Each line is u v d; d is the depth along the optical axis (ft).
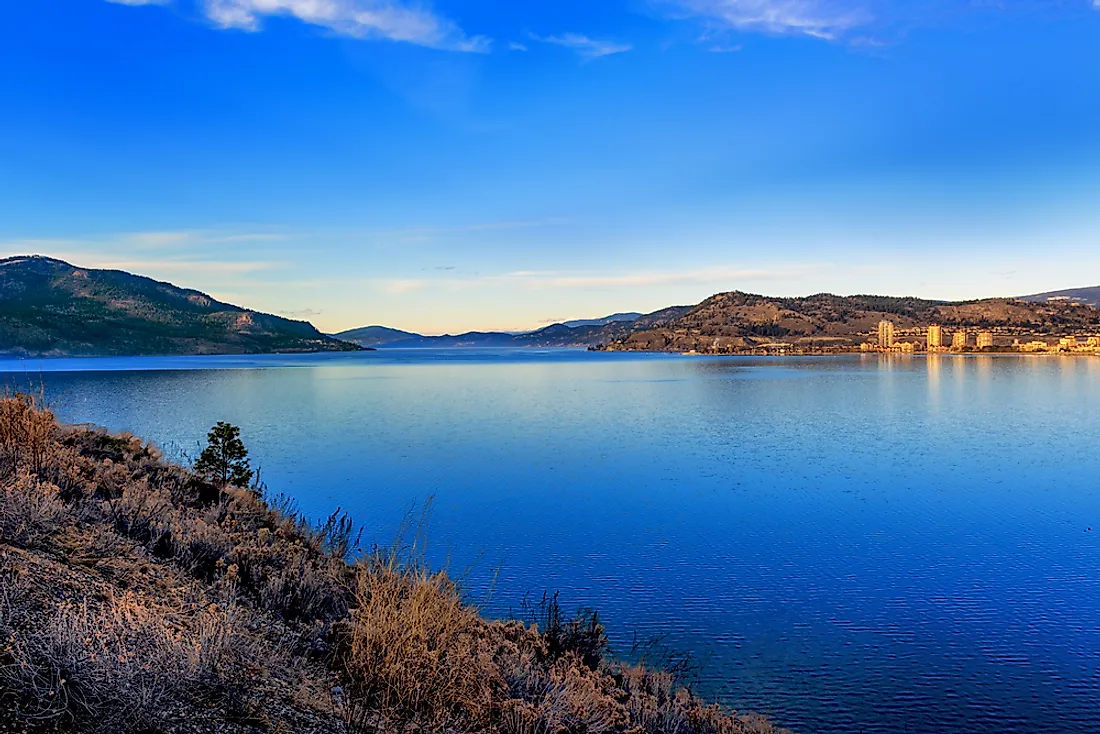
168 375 442.91
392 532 70.79
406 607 18.26
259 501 35.24
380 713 14.07
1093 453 136.05
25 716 10.11
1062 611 51.80
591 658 29.45
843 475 110.63
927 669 42.42
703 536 72.59
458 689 15.92
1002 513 85.20
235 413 198.29
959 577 59.88
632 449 136.56
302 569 22.33
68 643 11.64
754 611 51.37
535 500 89.30
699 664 42.24
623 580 57.77
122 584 16.14
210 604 16.76
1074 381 386.11
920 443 150.30
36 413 29.55
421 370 556.10
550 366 651.25
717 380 410.31
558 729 16.65
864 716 36.73
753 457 128.57
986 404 249.55
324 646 17.04
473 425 175.52
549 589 55.42
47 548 16.84
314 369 570.05
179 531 21.56
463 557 63.26
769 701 37.91
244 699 12.80
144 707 11.19
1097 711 37.91
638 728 20.62
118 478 27.94
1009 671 42.09
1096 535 74.23
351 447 134.82
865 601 53.72
